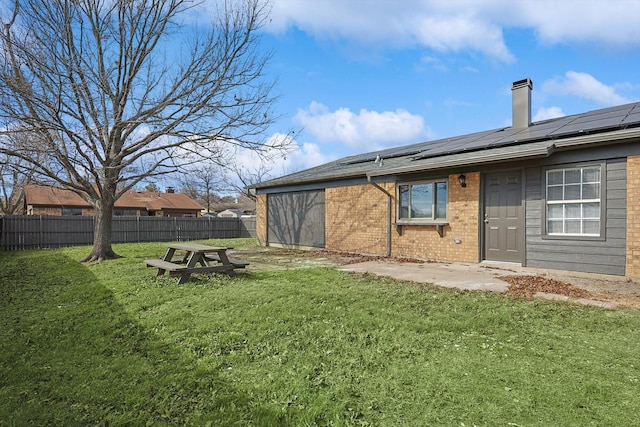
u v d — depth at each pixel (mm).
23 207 28016
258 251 12586
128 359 3234
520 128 9719
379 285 6016
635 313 4316
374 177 10609
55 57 8906
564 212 7039
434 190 9234
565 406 2352
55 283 6801
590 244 6641
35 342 3736
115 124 9750
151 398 2586
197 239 21531
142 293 5535
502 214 8031
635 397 2438
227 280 6477
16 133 8617
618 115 7547
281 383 2742
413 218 9742
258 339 3619
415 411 2346
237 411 2402
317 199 12734
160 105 9797
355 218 11297
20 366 3141
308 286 5945
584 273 6703
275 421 2268
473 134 11961
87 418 2367
